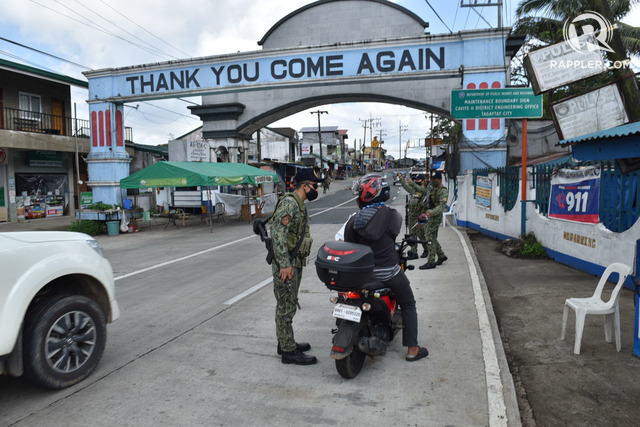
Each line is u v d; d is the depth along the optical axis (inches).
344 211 860.6
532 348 174.9
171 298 268.5
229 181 674.8
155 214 879.7
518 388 144.3
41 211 872.3
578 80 305.0
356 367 153.1
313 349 178.7
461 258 346.6
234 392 144.7
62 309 146.3
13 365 135.6
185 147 942.4
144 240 588.7
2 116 795.4
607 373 149.6
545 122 661.3
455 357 165.8
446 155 847.7
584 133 311.3
